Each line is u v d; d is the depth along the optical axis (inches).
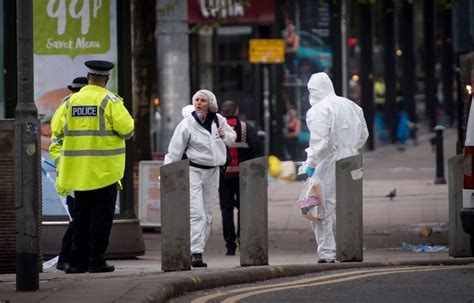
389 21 3639.3
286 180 2689.5
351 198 1229.7
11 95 1427.2
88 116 1136.2
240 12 2928.2
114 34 1430.9
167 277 1026.1
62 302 870.4
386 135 3644.2
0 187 1159.6
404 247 1547.7
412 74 3811.5
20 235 946.7
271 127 2918.3
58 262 1248.8
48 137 1413.6
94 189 1137.4
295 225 1879.9
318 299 957.2
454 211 1294.3
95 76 1151.0
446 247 1531.7
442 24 4217.5
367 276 1115.9
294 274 1168.2
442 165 2425.0
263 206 1177.4
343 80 2839.6
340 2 2623.0
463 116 1765.5
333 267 1208.8
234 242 1493.6
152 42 2039.9
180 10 2829.7
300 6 2866.6
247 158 1480.1
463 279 1073.5
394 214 1953.7
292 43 2881.4
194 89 3043.8
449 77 4293.8
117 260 1423.5
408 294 975.6
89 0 1427.2
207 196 1294.3
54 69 1423.5
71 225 1225.4
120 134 1141.1
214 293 1016.9
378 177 2669.8
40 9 1419.8
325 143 1261.1
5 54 1425.9
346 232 1234.6
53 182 1411.2
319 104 1277.1
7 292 941.2
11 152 1157.7
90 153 1135.6
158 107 2910.9
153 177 1800.0
